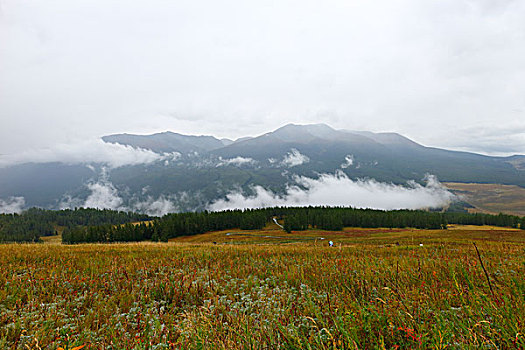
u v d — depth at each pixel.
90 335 5.24
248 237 110.88
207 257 15.01
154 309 6.81
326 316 5.19
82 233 121.62
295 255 15.26
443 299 5.36
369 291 6.62
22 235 174.75
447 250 15.16
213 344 4.28
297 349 4.03
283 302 6.52
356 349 3.66
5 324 5.84
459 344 3.67
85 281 9.28
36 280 9.16
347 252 16.05
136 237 121.44
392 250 16.48
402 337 4.16
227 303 6.96
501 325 3.94
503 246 16.81
